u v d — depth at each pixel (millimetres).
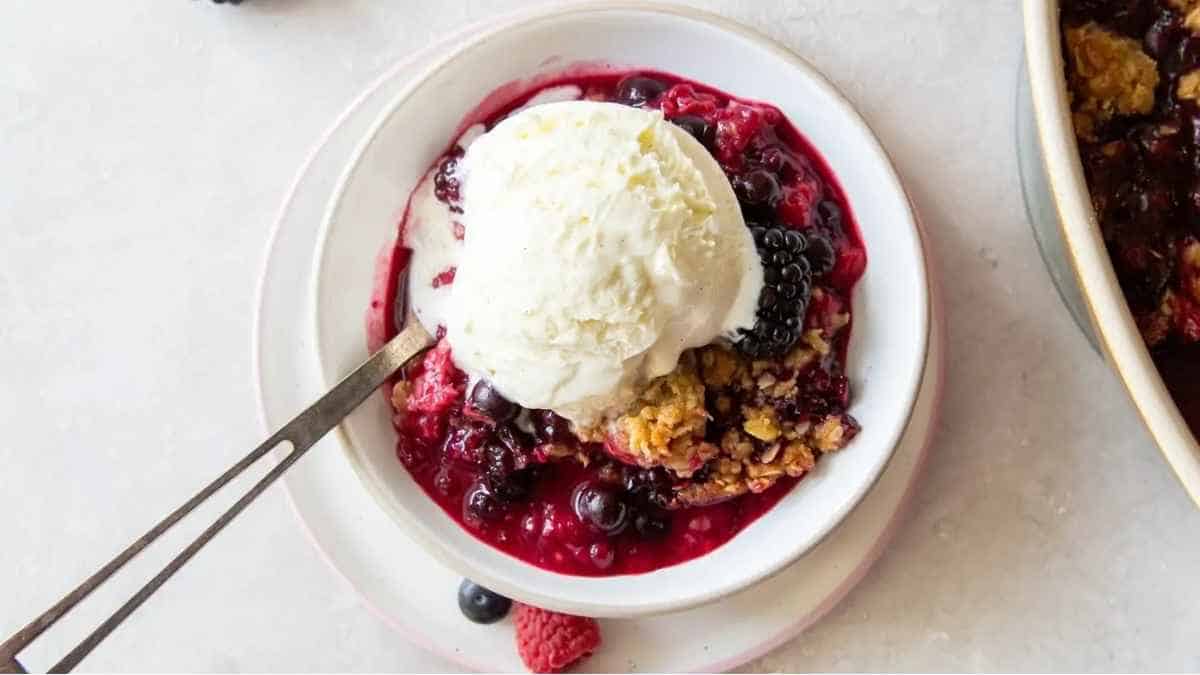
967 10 386
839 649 386
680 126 360
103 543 396
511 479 364
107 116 404
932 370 374
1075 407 380
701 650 378
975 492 383
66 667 311
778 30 389
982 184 384
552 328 333
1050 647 380
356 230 367
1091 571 379
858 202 365
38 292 403
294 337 385
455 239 370
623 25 367
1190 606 376
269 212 400
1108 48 347
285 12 400
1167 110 347
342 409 350
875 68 387
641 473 362
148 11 403
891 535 376
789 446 359
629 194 332
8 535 397
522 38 365
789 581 377
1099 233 316
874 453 352
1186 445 309
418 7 397
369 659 393
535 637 371
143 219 402
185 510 328
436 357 361
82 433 400
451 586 385
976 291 383
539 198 334
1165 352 345
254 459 340
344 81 399
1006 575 382
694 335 344
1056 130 317
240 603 395
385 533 385
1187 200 342
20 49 405
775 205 356
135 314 401
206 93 401
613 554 366
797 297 347
